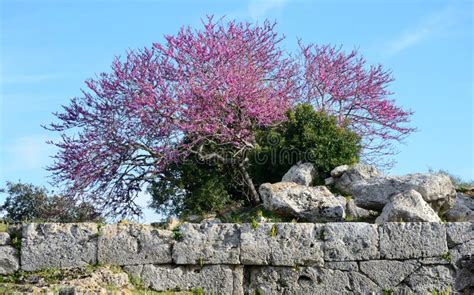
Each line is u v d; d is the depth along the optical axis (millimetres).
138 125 25078
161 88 25125
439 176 21047
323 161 23547
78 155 25094
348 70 29219
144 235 18812
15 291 16750
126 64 25750
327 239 18641
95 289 16875
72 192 25172
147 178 24750
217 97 24938
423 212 19328
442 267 18469
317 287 18469
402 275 18500
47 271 18547
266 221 21000
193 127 24266
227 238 18750
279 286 18562
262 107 24641
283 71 27703
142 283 18562
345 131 24531
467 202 22609
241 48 26422
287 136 24422
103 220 25266
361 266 18531
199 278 18625
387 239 18594
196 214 23609
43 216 25812
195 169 24484
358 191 21156
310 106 24703
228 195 24109
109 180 25172
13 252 18812
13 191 26984
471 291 15367
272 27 27516
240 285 18578
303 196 21250
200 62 25812
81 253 18734
